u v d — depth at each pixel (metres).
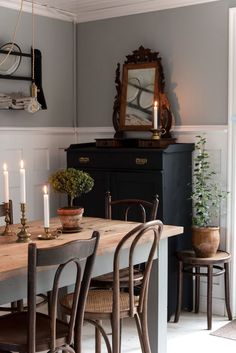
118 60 5.09
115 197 4.57
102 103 5.23
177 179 4.47
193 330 4.25
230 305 4.52
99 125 5.27
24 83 4.89
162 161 4.30
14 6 4.75
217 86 4.54
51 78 5.15
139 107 4.88
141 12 4.91
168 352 3.81
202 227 4.32
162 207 4.32
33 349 2.37
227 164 4.50
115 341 2.88
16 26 4.78
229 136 4.47
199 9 4.59
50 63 5.13
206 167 4.45
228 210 4.50
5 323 2.71
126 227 3.40
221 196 4.44
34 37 4.95
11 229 3.34
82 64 5.34
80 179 3.16
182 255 4.36
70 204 3.27
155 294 3.35
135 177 4.44
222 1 4.46
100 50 5.20
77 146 4.99
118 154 4.53
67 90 5.32
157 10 4.82
